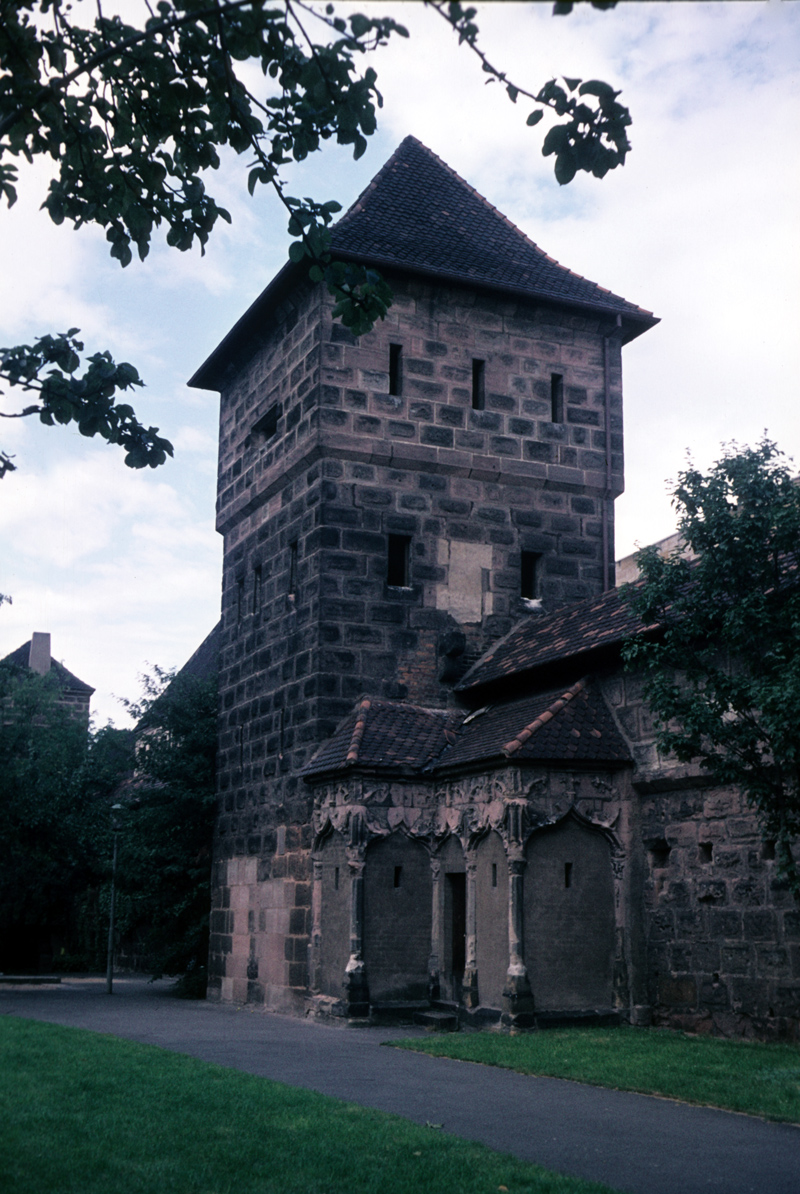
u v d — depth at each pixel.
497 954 18.33
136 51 8.48
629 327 26.67
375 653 23.12
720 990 16.77
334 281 9.05
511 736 19.03
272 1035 17.30
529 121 7.82
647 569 14.89
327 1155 8.20
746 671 14.64
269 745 24.61
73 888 41.81
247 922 24.72
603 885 18.58
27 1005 23.59
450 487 24.48
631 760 18.80
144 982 35.91
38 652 52.31
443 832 20.38
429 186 27.41
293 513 24.66
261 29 8.10
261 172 8.86
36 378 9.27
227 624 28.06
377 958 19.83
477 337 25.22
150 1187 7.30
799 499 13.62
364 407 23.86
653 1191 7.70
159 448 9.54
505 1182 7.59
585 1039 15.97
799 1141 9.31
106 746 36.25
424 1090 11.70
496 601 24.48
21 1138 8.53
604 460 26.03
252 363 27.70
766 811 14.18
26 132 8.43
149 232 9.24
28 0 7.86
